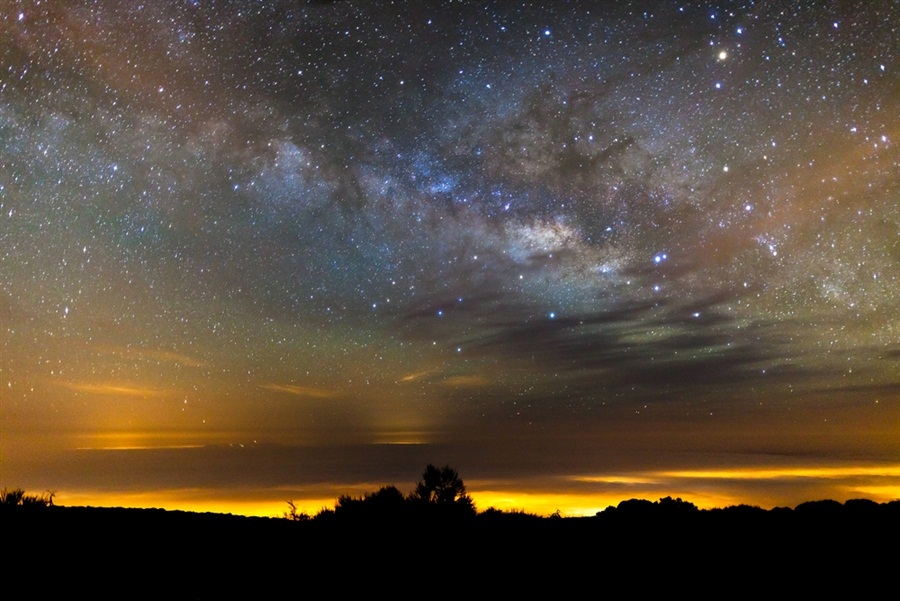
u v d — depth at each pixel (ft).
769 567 20.22
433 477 29.94
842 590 18.11
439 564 20.40
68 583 17.06
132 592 16.63
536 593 17.92
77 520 23.72
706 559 21.17
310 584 18.06
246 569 19.17
